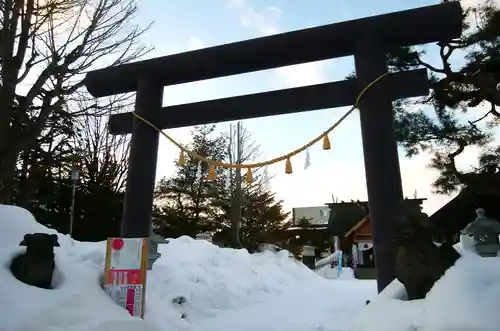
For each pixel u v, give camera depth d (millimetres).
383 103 6707
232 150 29016
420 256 4746
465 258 4656
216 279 10852
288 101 7473
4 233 5781
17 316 4262
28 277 4906
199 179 28203
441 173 10484
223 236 26984
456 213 11734
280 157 6914
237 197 26609
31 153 17047
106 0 11352
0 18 10992
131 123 8672
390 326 4246
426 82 6781
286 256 16344
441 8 6684
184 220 26719
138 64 8438
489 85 9312
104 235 18766
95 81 8672
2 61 10633
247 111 7691
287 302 10406
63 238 7676
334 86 7258
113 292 5582
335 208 31328
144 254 5695
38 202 19500
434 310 4043
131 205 7648
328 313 8461
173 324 6527
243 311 8891
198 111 7945
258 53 7633
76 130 20594
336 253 25250
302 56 7520
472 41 9633
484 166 10070
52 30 11133
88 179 21359
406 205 6266
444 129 10195
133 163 7883
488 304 3781
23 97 11109
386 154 6473
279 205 30641
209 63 7949
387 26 6941
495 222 7461
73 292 5012
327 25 7305
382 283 5988
